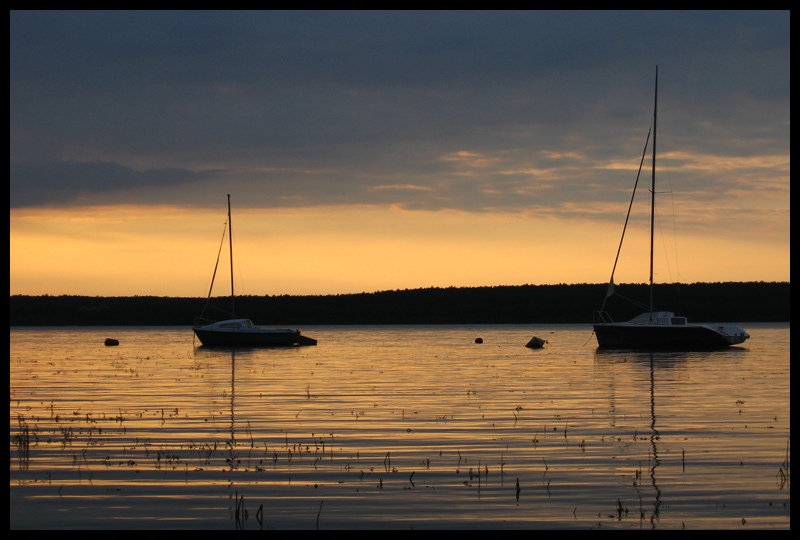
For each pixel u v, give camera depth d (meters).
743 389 30.23
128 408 25.30
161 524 13.22
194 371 40.06
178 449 18.56
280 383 33.47
